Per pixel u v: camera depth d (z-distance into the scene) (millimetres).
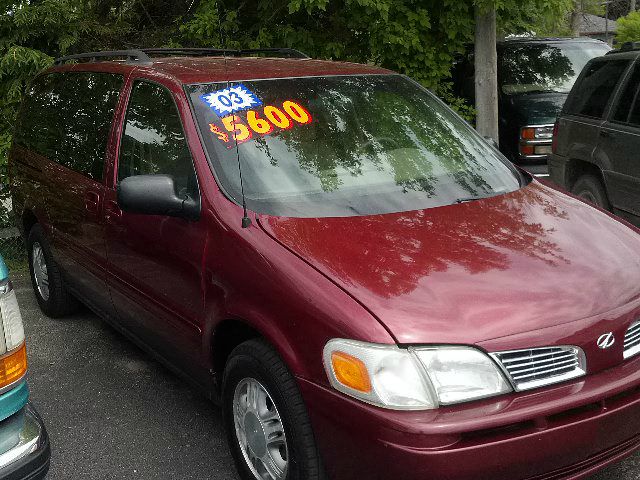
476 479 2621
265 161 3648
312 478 2943
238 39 8531
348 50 8562
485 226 3336
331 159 3742
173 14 9664
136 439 3986
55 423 4184
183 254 3580
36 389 4602
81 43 8977
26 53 7582
